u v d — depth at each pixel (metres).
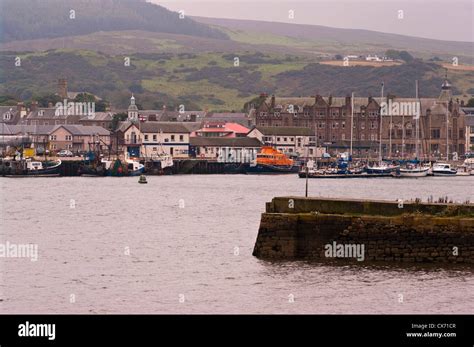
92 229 172.75
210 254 138.25
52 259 135.38
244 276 119.56
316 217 128.50
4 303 108.31
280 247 129.88
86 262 132.75
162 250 143.25
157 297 110.44
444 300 106.81
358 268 122.81
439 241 124.31
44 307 106.69
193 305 106.50
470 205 129.88
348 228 127.06
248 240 155.38
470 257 123.69
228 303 107.06
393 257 125.75
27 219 192.62
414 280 115.56
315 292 110.88
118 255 138.62
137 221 189.25
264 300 107.88
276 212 133.50
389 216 128.50
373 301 106.69
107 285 117.06
